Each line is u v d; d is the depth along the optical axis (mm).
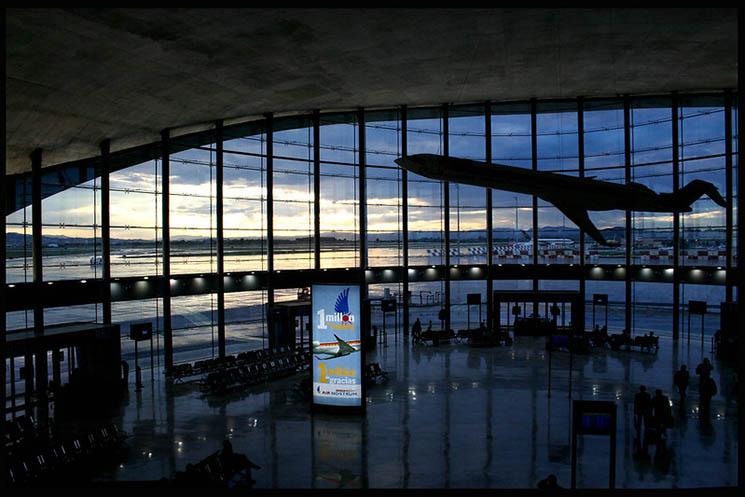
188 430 16000
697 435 14797
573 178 11461
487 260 32812
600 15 17984
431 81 25891
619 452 13664
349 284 17047
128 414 17734
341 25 17672
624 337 26391
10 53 15352
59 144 22609
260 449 14289
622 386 19859
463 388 19922
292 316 26297
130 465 13438
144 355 28938
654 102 31141
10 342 17078
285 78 22750
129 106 21562
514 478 12203
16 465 12148
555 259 32750
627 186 11836
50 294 22750
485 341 28047
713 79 26734
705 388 16562
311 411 17516
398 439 14828
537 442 14430
